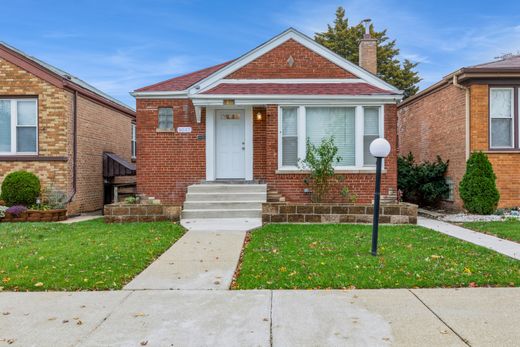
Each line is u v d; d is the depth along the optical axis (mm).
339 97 11953
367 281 5512
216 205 11398
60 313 4539
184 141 12859
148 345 3785
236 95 12023
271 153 12164
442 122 14492
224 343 3812
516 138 12461
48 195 12578
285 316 4410
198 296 5070
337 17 36375
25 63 12844
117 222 10859
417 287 5328
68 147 13023
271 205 10703
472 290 5191
